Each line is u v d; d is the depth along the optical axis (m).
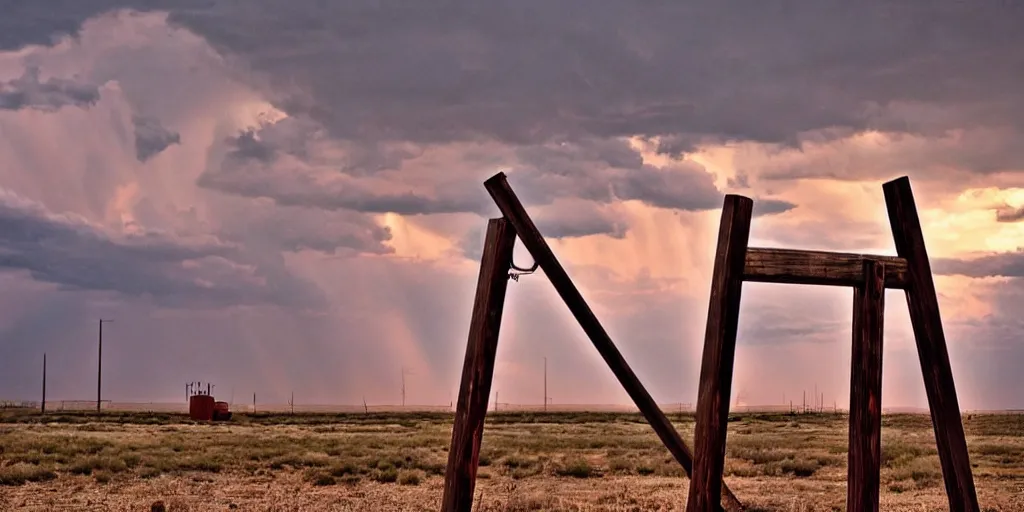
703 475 8.76
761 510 22.48
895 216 10.59
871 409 9.88
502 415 140.38
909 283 10.44
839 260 9.83
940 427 10.45
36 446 46.41
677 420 99.62
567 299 10.37
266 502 25.09
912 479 31.19
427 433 75.19
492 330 10.23
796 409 197.12
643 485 29.92
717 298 8.98
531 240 10.08
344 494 27.80
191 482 31.55
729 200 9.05
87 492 28.23
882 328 9.94
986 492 26.69
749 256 9.32
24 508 24.14
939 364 10.39
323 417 130.62
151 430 75.75
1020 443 53.16
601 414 149.12
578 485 30.23
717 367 8.87
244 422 105.38
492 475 34.91
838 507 23.27
